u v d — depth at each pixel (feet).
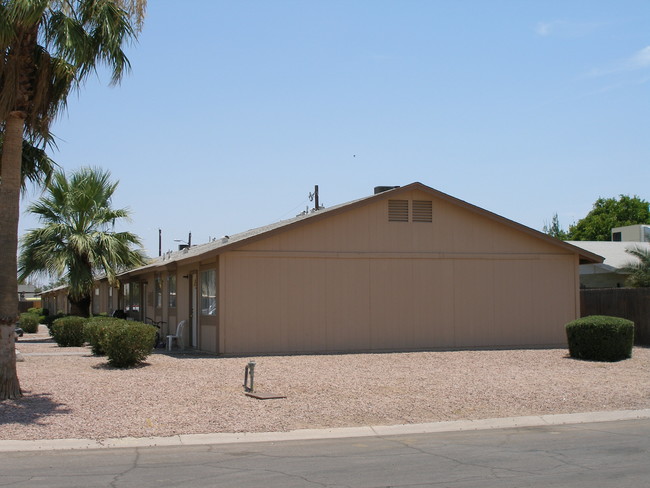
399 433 31.48
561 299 69.51
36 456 26.63
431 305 65.57
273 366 51.31
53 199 82.17
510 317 67.77
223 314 59.67
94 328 57.41
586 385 43.55
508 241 68.33
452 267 66.44
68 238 79.00
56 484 22.47
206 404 35.76
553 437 30.55
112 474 23.88
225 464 25.40
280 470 24.50
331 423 32.73
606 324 56.44
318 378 44.98
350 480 23.12
